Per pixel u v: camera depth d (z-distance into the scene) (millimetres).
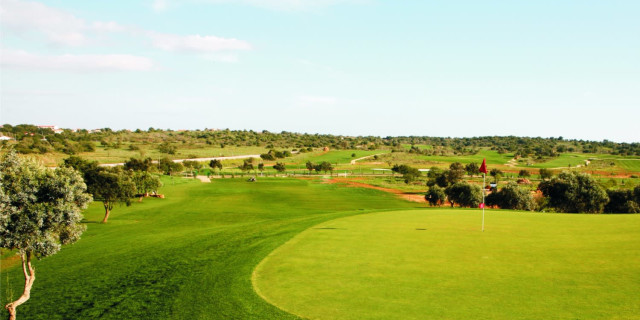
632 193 55969
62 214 17547
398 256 20719
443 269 18219
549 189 58344
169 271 20578
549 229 27734
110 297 17641
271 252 22391
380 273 17859
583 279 16188
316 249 22703
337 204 73500
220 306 15211
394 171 151750
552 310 13195
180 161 175625
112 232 40000
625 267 17562
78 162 85062
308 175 155750
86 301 17484
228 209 63125
